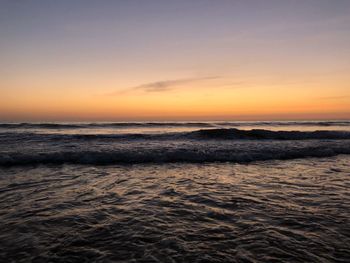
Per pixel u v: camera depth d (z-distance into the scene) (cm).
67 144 1248
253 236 335
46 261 276
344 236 334
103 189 550
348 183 600
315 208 438
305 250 297
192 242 320
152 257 285
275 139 1564
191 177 662
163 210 431
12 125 2809
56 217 398
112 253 294
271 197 498
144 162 861
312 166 802
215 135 1639
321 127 3209
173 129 2789
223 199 487
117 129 2719
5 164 796
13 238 328
